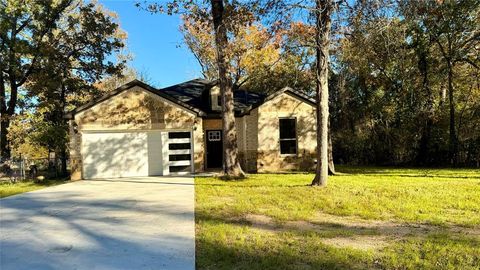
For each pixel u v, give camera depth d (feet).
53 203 33.19
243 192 36.06
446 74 71.97
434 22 66.95
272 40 41.52
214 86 67.97
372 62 67.97
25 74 76.43
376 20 37.09
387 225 22.66
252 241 19.01
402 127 76.23
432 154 72.49
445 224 22.57
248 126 64.23
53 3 73.05
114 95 58.23
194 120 60.70
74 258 16.76
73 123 57.06
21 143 68.28
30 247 18.80
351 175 53.62
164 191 39.01
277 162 64.18
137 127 58.80
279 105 64.54
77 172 56.75
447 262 15.62
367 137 81.82
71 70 77.25
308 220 24.16
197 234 20.57
